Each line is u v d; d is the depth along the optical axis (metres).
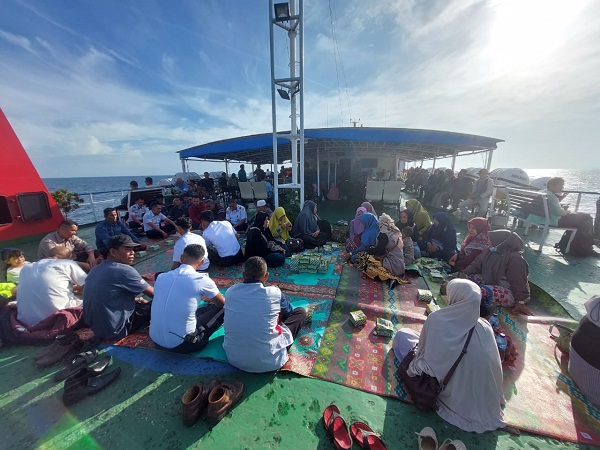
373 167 13.67
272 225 5.54
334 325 2.79
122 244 2.54
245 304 2.04
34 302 2.57
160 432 1.71
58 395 2.00
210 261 4.48
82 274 2.87
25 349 2.52
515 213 5.88
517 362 2.27
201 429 1.73
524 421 1.75
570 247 4.83
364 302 3.22
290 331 2.43
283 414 1.82
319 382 2.07
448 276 3.86
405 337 2.27
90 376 2.09
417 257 4.64
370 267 3.90
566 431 1.68
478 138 8.30
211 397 1.81
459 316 1.75
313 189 11.77
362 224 4.63
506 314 2.93
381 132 8.00
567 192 6.23
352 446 1.61
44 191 5.94
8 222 5.46
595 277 3.88
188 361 2.32
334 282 3.77
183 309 2.29
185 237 3.65
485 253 3.32
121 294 2.56
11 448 1.64
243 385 2.03
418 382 1.86
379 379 2.10
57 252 2.92
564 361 2.27
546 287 3.59
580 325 1.98
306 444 1.63
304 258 4.18
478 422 1.71
